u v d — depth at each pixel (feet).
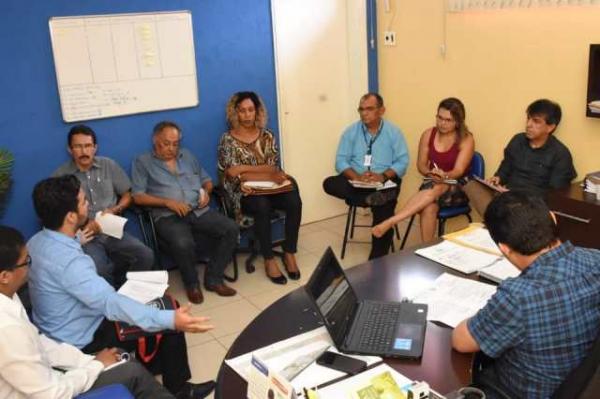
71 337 6.98
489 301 4.67
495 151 12.51
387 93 15.01
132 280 7.66
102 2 11.28
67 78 11.18
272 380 4.10
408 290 6.13
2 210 10.55
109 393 5.66
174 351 7.84
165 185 11.68
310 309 5.87
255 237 12.63
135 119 12.09
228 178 12.29
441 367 4.77
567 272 4.45
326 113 14.92
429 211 11.71
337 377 4.71
